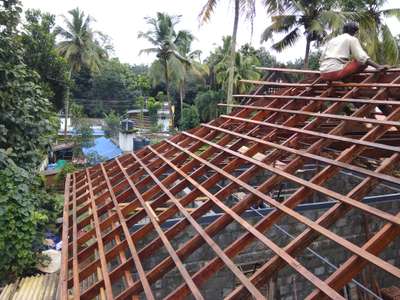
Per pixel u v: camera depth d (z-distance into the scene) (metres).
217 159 3.96
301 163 3.07
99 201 4.48
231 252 2.46
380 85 3.47
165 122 30.88
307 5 16.19
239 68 24.00
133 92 33.03
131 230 4.70
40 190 7.25
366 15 15.70
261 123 4.13
